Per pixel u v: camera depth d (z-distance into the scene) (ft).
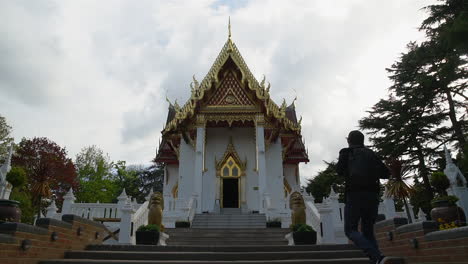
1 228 20.07
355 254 28.58
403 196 35.86
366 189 16.26
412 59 97.71
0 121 120.06
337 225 47.62
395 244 24.82
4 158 115.85
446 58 76.23
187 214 61.11
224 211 79.61
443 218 24.09
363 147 17.51
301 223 38.27
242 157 85.66
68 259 24.58
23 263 20.61
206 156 85.40
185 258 26.91
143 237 34.45
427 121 92.07
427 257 20.92
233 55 84.79
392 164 37.14
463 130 83.82
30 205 62.75
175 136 89.04
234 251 29.58
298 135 87.56
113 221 49.73
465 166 55.57
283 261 26.21
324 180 131.54
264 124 82.94
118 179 181.78
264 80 82.38
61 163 125.70
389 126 99.71
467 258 17.60
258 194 79.00
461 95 88.48
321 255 28.32
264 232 50.62
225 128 88.33
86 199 143.64
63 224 25.58
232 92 84.07
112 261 24.11
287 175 100.07
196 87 82.38
